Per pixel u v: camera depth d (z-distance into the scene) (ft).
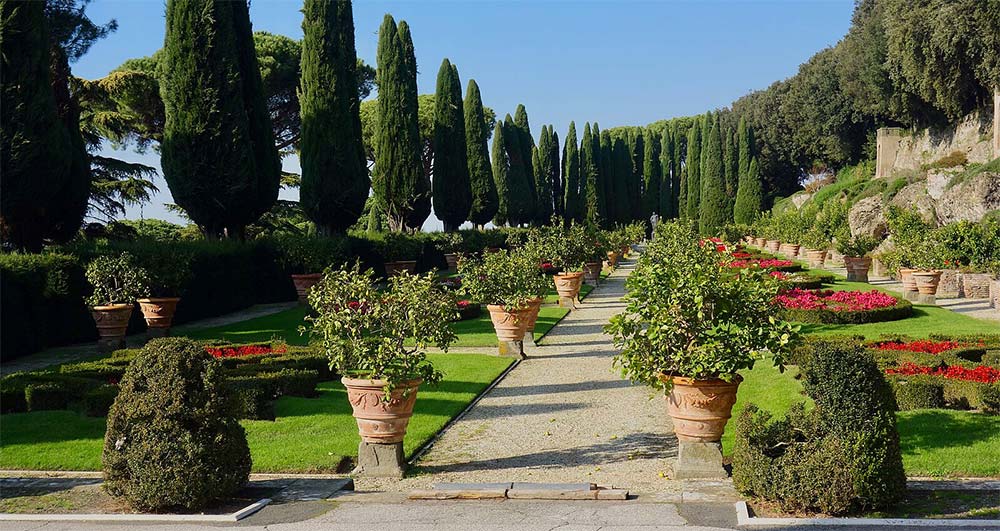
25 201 60.54
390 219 123.24
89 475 27.55
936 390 32.76
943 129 158.40
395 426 27.66
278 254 86.94
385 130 119.75
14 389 36.81
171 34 78.69
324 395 39.91
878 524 19.71
